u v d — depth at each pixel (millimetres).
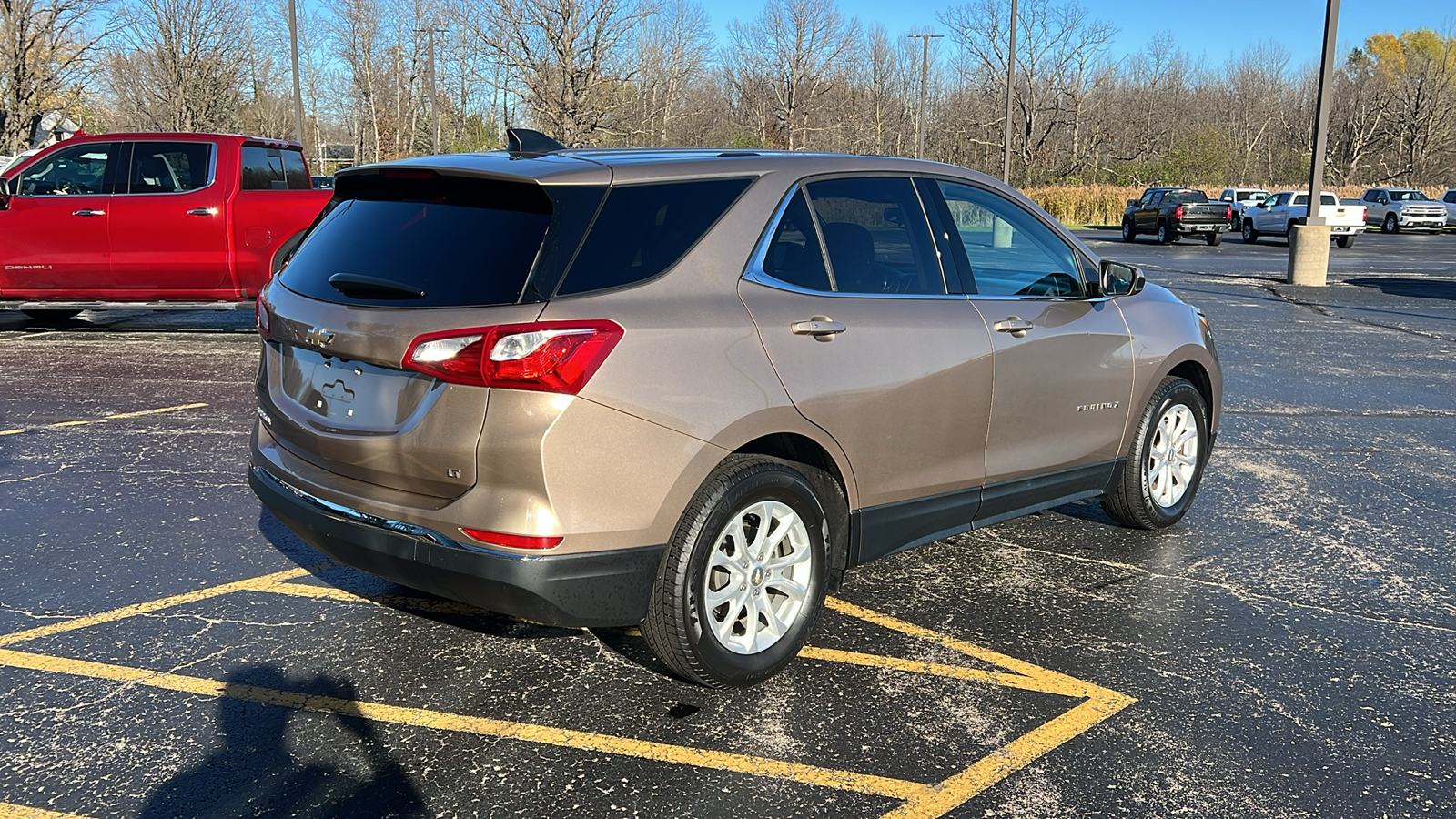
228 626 4211
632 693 3719
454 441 3207
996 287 4516
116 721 3457
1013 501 4637
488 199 3484
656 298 3387
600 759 3277
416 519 3316
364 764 3227
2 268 10742
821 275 3867
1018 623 4383
